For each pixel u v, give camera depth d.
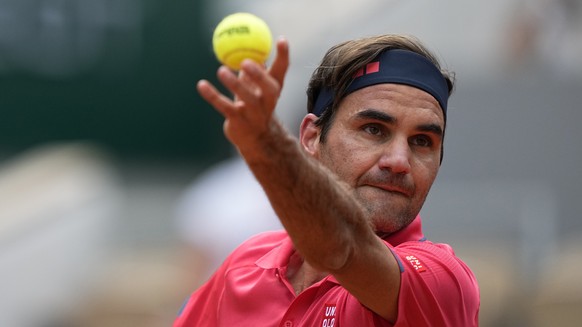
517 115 34.00
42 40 50.59
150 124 52.94
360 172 12.10
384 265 10.70
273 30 43.41
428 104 12.16
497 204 33.12
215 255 26.92
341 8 41.44
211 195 27.66
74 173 44.09
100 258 41.16
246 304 12.82
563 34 36.50
